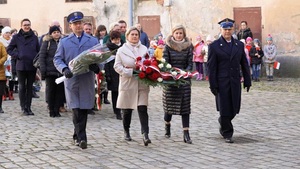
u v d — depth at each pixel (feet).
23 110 46.73
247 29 78.84
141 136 36.55
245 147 32.65
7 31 58.39
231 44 34.47
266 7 81.76
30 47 46.21
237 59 34.40
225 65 34.24
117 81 43.14
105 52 31.17
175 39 34.73
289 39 80.53
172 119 43.16
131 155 30.60
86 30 44.45
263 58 79.97
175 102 34.30
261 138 35.58
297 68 80.12
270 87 66.85
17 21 98.84
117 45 40.09
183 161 29.01
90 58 30.91
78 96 32.37
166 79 33.06
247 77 34.96
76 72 31.63
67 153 31.14
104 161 29.14
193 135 36.83
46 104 53.57
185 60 34.60
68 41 32.65
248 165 27.94
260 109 48.57
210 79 34.30
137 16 90.12
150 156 30.30
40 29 97.09
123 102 33.88
